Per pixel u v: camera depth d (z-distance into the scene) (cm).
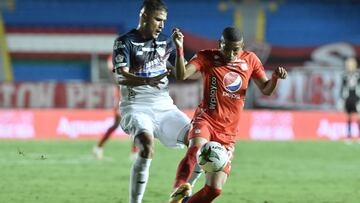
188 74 2330
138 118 2341
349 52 9112
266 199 3066
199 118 2375
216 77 2358
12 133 6575
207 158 2122
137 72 2361
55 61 9100
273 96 7944
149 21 2333
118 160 4766
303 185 3603
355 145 6381
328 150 5841
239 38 2314
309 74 7962
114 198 3020
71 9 9300
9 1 9206
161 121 2423
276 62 8994
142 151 2233
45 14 9238
